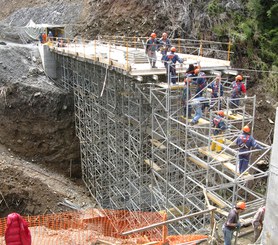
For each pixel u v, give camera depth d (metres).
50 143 27.94
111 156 22.88
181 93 15.82
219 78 15.09
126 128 20.47
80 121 27.05
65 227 19.22
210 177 15.28
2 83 28.58
